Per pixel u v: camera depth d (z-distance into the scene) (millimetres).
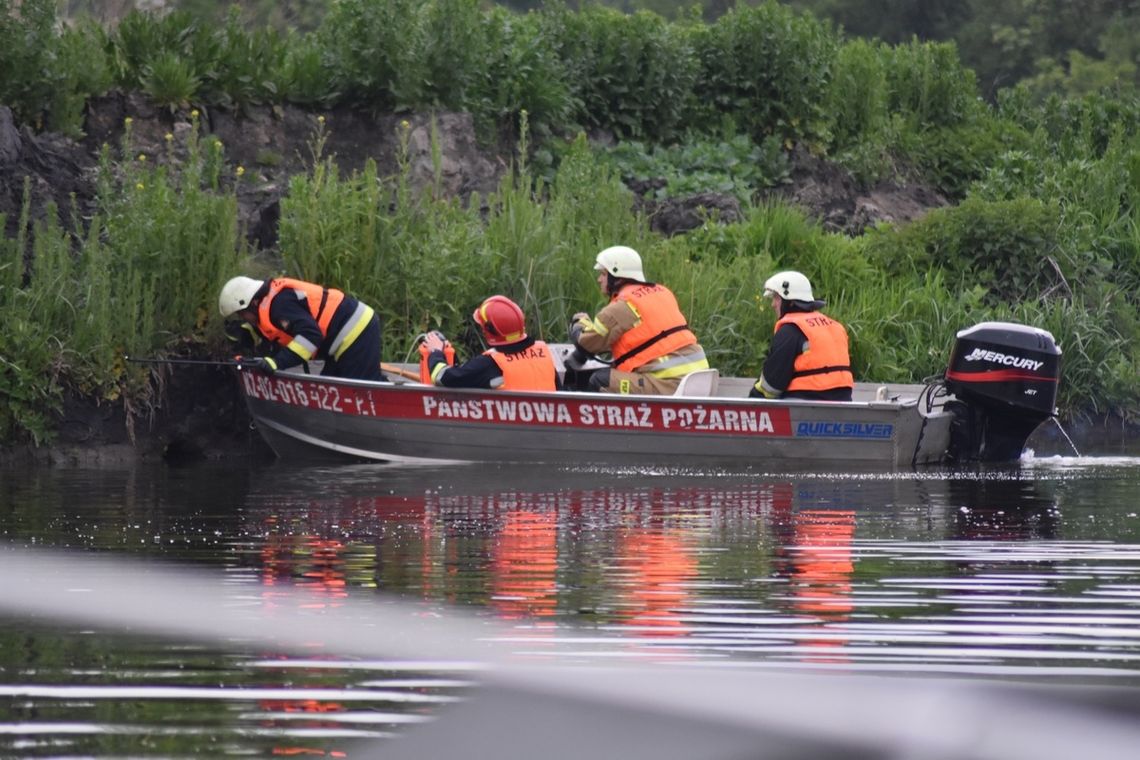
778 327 38125
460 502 28938
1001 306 53281
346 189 43594
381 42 54062
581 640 16328
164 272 40469
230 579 19906
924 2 120250
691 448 37062
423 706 13758
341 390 37656
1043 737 13195
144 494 30312
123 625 17031
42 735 12961
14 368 37688
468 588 19328
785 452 37156
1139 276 60219
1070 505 28688
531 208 46125
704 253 49531
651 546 23016
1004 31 116125
